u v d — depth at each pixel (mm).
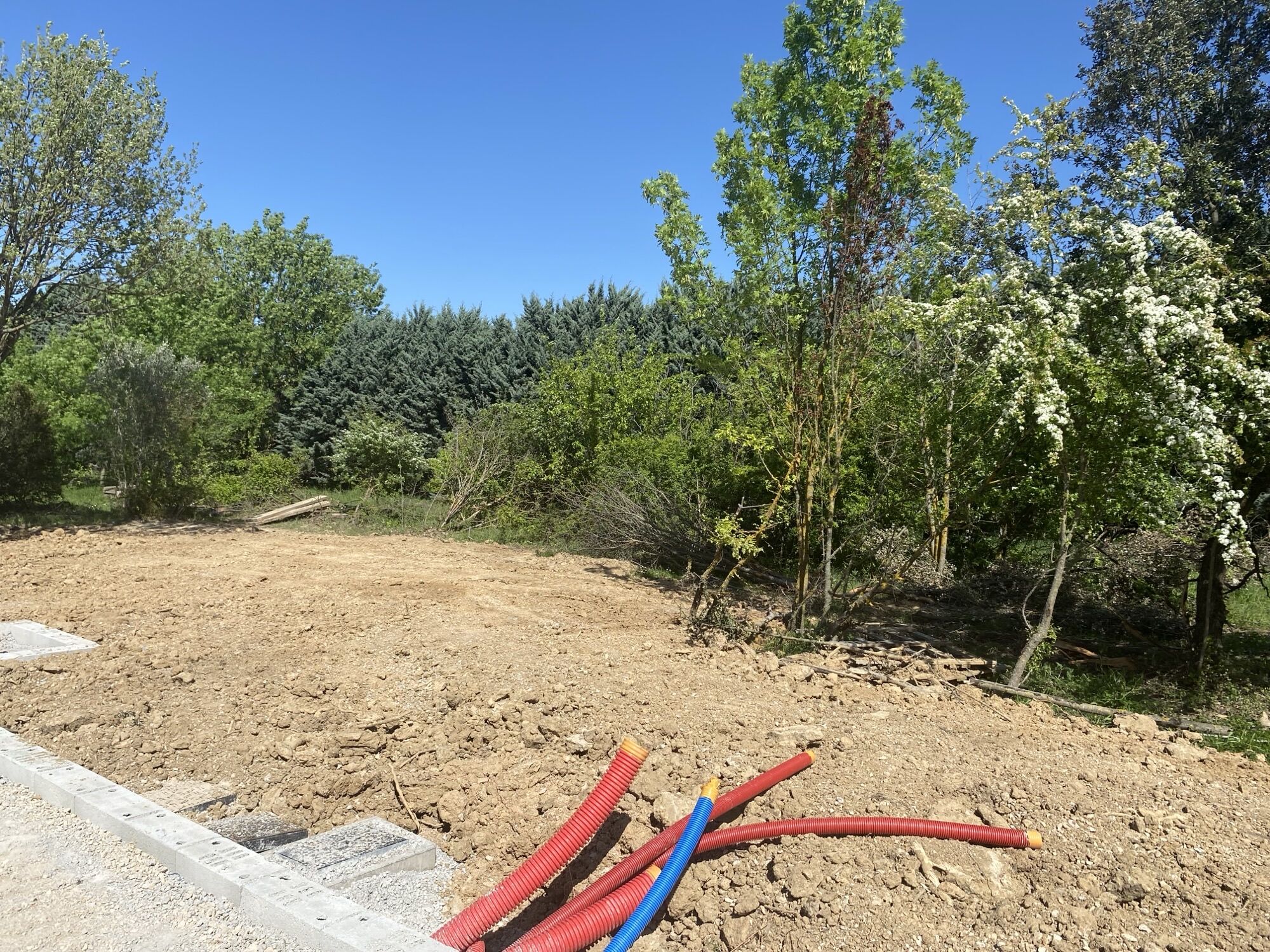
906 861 3492
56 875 3338
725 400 12844
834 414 7512
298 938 2967
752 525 11016
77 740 4891
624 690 5500
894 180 7734
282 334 32312
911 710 5285
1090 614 8461
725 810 3834
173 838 3510
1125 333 5883
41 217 13828
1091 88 13641
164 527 14336
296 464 19609
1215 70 12812
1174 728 5547
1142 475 5875
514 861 3871
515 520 14844
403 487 17781
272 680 5980
